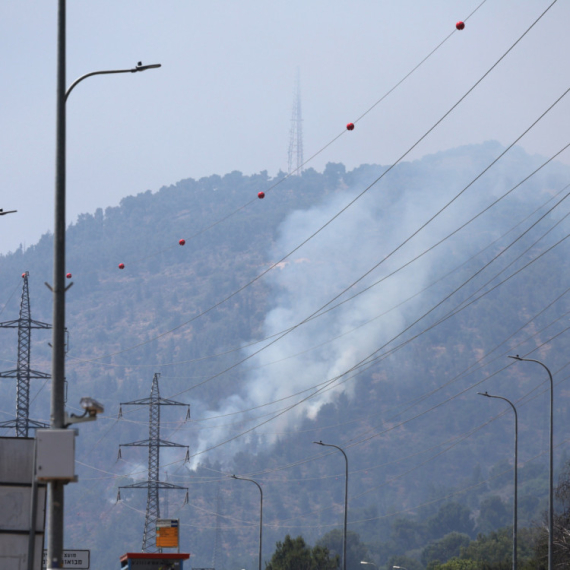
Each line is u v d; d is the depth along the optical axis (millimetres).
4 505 92062
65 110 80188
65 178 78750
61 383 74562
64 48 80875
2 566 91125
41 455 70375
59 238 77312
